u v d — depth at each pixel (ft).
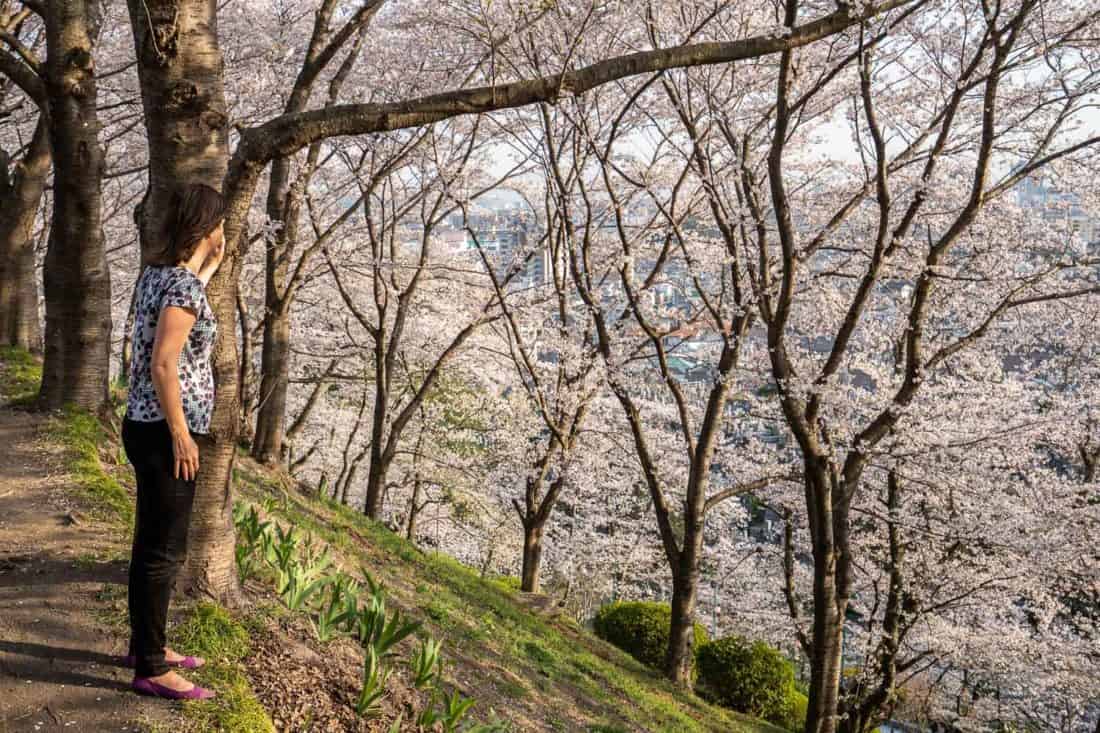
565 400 48.16
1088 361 47.65
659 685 39.68
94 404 23.98
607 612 51.49
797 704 49.47
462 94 12.85
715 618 69.21
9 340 34.76
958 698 58.54
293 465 67.77
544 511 52.65
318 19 32.04
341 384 75.66
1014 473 48.73
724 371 39.29
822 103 41.24
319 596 15.92
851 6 15.07
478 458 68.28
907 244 38.91
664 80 36.96
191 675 11.66
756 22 38.19
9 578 13.57
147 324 10.36
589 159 47.21
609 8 36.37
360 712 12.79
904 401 33.88
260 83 41.34
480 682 21.49
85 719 10.43
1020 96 35.50
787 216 30.40
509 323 51.03
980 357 45.83
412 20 40.81
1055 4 34.42
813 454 32.63
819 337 47.42
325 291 62.90
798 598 57.00
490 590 40.45
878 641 45.70
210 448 13.52
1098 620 49.19
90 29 27.63
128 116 42.24
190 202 10.52
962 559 46.91
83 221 23.27
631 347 47.57
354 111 12.58
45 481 18.42
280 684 12.52
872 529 52.42
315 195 49.19
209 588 13.65
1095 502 44.52
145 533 10.71
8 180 34.60
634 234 48.88
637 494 65.51
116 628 12.51
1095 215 42.16
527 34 38.32
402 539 39.73
